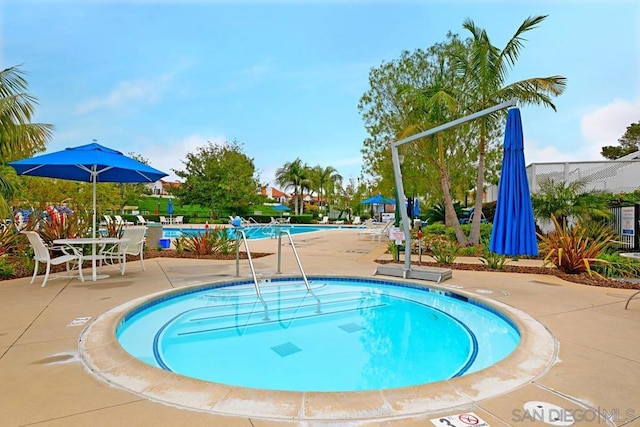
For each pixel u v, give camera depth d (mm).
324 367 3699
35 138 9281
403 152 13758
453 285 6578
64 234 8469
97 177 8039
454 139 13578
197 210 32938
